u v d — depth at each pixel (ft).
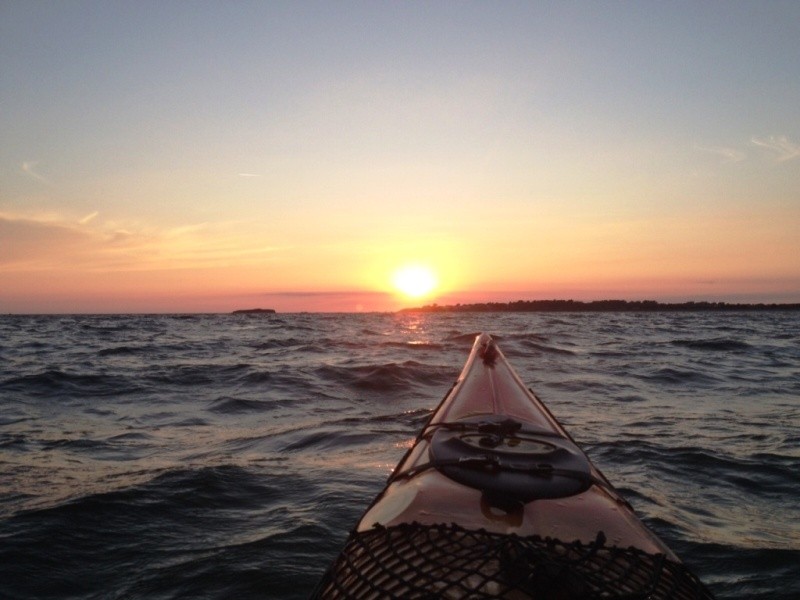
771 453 23.26
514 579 5.85
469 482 8.47
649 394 39.50
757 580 13.16
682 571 6.67
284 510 16.85
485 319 259.39
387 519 7.84
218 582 12.84
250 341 93.35
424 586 6.04
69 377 45.42
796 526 16.25
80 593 12.60
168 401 37.37
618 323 192.95
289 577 12.98
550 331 129.29
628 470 21.15
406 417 30.71
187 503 17.28
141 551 14.37
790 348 78.89
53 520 15.79
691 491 19.08
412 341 90.07
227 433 28.04
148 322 207.21
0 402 36.58
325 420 30.50
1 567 13.43
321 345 82.23
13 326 157.99
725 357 65.87
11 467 21.30
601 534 6.57
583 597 5.56
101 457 23.13
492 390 15.03
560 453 9.59
